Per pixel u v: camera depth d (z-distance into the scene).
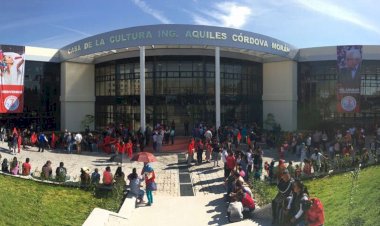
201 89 35.81
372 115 38.66
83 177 17.88
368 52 37.47
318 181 18.31
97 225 12.50
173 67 35.62
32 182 17.31
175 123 35.81
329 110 39.22
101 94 40.41
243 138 30.86
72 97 39.56
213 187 19.14
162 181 20.42
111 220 13.44
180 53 35.19
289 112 38.94
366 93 38.62
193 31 30.55
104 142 28.61
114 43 31.72
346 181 16.77
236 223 12.76
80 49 35.12
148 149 29.20
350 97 36.00
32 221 12.12
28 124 38.59
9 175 17.98
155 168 23.39
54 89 40.19
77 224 12.97
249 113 39.41
